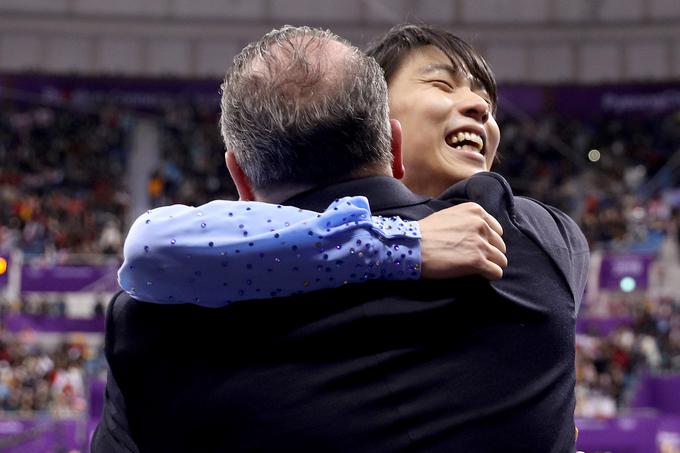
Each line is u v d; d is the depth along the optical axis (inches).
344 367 106.3
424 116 148.0
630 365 1221.7
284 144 112.4
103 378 880.9
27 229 1763.0
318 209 112.9
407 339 107.7
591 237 1779.0
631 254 1400.1
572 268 122.0
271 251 106.0
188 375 109.9
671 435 951.6
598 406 1083.9
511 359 108.6
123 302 117.0
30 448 722.8
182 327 111.3
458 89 151.3
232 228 107.7
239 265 106.1
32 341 1253.1
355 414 104.7
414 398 105.6
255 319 109.0
